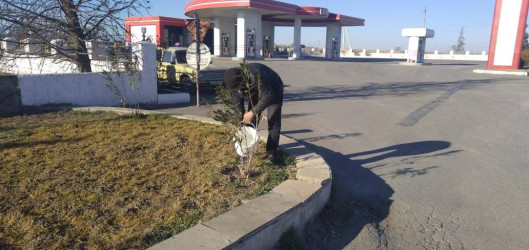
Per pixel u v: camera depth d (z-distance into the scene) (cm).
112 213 358
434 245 364
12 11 898
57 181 426
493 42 2577
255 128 464
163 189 418
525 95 1399
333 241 370
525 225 399
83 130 660
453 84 1803
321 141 708
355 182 509
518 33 2488
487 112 1033
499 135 770
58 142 581
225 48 3803
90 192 401
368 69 2798
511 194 476
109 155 523
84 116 785
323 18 4278
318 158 519
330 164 577
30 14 923
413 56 3894
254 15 3234
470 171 555
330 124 855
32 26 931
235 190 418
